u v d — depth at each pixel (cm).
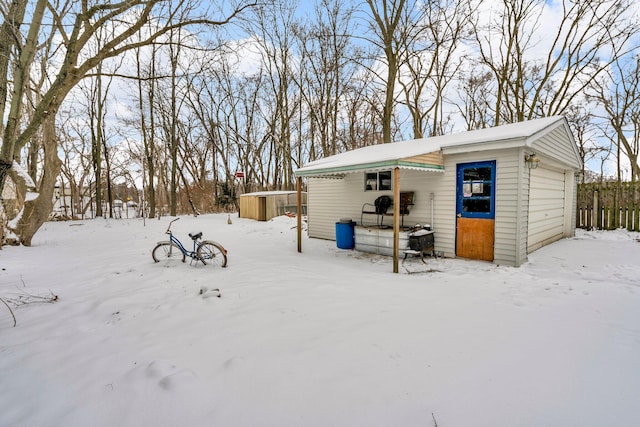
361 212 855
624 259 602
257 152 2495
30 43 397
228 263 614
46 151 875
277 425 175
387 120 1262
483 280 492
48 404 196
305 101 2211
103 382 218
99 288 457
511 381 212
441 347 263
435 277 520
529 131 571
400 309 358
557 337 280
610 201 988
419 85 1559
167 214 2009
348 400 195
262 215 1437
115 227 1286
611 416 178
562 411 182
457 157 658
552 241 827
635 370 225
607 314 336
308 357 249
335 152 2066
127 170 2352
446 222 683
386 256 711
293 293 419
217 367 236
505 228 593
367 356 250
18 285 480
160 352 262
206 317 340
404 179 755
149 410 187
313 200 986
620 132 1605
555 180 841
